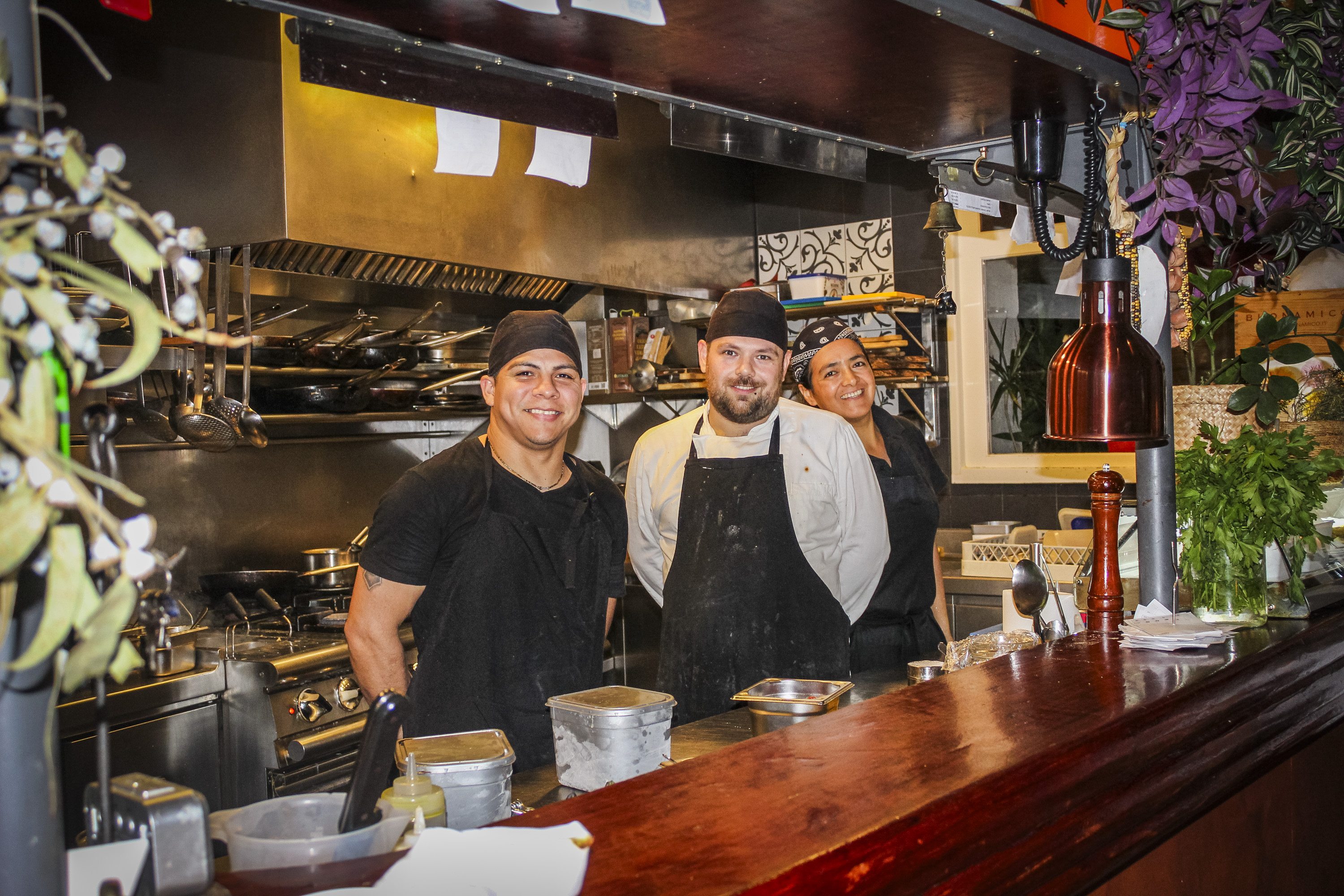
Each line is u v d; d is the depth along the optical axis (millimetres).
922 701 1367
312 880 845
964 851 1032
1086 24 1600
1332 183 1883
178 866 769
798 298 4262
